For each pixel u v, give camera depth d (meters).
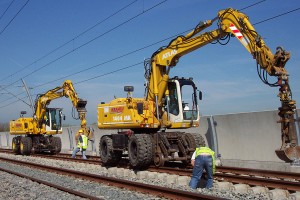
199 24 13.15
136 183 11.09
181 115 14.92
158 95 15.36
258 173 12.66
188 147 14.69
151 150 14.74
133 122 15.53
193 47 13.55
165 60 14.91
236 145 16.28
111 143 17.08
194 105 15.36
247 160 15.59
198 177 10.95
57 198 10.38
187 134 15.06
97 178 13.16
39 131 27.47
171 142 15.35
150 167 14.81
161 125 15.40
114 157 17.06
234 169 13.58
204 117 17.81
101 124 17.72
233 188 10.70
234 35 11.59
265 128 15.05
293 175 11.56
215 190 10.49
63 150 30.66
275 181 10.28
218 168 14.16
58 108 28.30
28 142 27.81
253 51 10.76
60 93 25.22
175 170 13.60
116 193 10.71
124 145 16.08
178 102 14.99
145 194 10.41
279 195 9.51
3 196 10.93
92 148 26.97
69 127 30.34
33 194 11.05
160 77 15.44
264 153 15.11
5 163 21.58
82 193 10.50
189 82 15.36
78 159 20.72
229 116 16.55
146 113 15.38
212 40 12.71
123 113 16.17
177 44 14.27
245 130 15.88
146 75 15.88
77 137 22.31
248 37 11.05
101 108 17.78
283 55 9.91
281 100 9.77
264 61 10.34
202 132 18.05
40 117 27.48
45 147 27.72
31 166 19.12
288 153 9.49
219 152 17.11
